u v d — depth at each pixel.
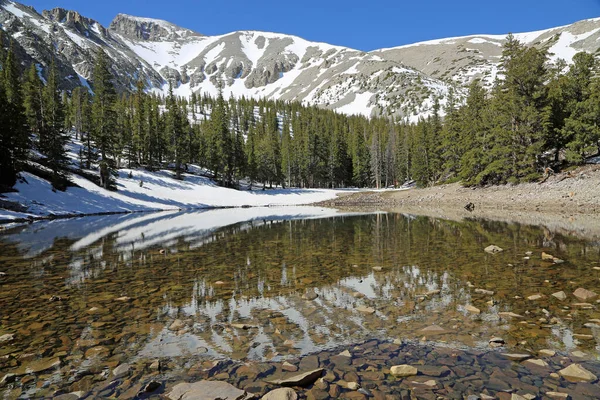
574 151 36.66
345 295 7.91
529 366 4.48
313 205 59.12
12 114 38.56
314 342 5.44
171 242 17.48
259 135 114.31
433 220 26.67
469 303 7.05
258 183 92.94
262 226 25.53
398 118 178.25
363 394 3.94
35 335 5.84
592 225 19.69
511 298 7.24
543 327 5.70
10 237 20.16
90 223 29.89
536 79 38.44
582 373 4.18
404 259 11.87
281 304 7.36
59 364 4.83
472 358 4.75
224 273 10.39
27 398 4.00
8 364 4.84
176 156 66.62
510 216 27.22
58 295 8.20
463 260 11.30
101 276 10.14
